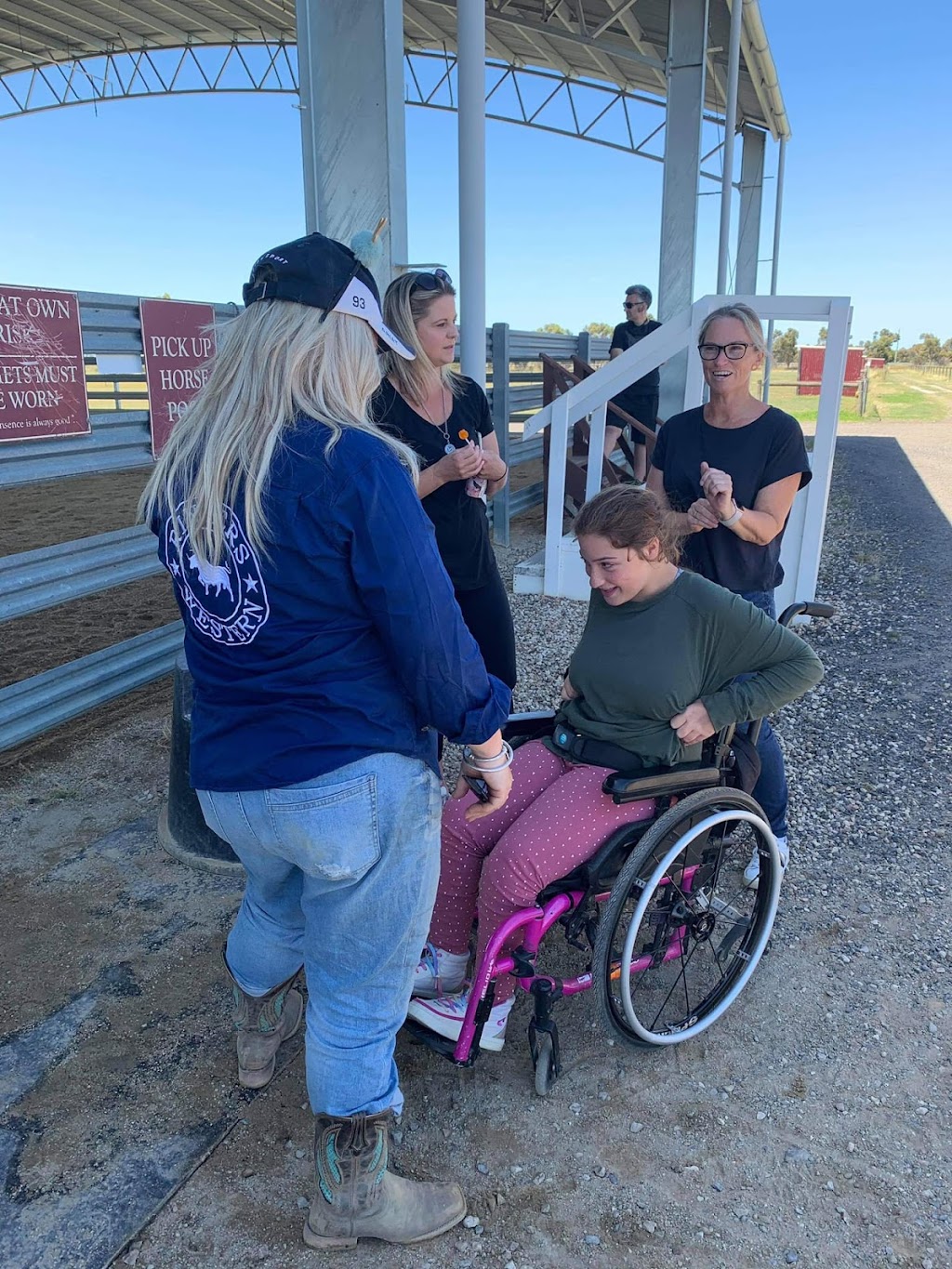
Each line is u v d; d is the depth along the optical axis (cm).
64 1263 180
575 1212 194
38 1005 251
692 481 288
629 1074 232
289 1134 212
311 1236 181
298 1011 239
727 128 1005
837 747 414
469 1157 207
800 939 283
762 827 233
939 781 383
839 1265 182
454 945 230
